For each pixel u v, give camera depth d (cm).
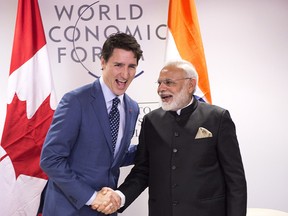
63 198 188
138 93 277
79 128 185
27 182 245
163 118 201
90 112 185
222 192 191
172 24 252
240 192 184
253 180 280
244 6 276
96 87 192
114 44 183
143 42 276
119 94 191
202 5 277
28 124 245
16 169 244
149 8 276
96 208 179
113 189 197
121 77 185
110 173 193
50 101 248
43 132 247
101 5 274
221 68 278
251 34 277
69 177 178
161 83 195
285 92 279
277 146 279
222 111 192
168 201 190
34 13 251
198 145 187
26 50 246
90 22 274
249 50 278
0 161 244
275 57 278
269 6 276
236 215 182
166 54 253
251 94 279
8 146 244
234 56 278
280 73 278
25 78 245
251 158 280
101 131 186
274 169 280
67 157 188
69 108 182
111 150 189
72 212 185
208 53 278
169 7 255
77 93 188
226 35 277
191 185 186
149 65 276
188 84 193
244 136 280
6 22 274
